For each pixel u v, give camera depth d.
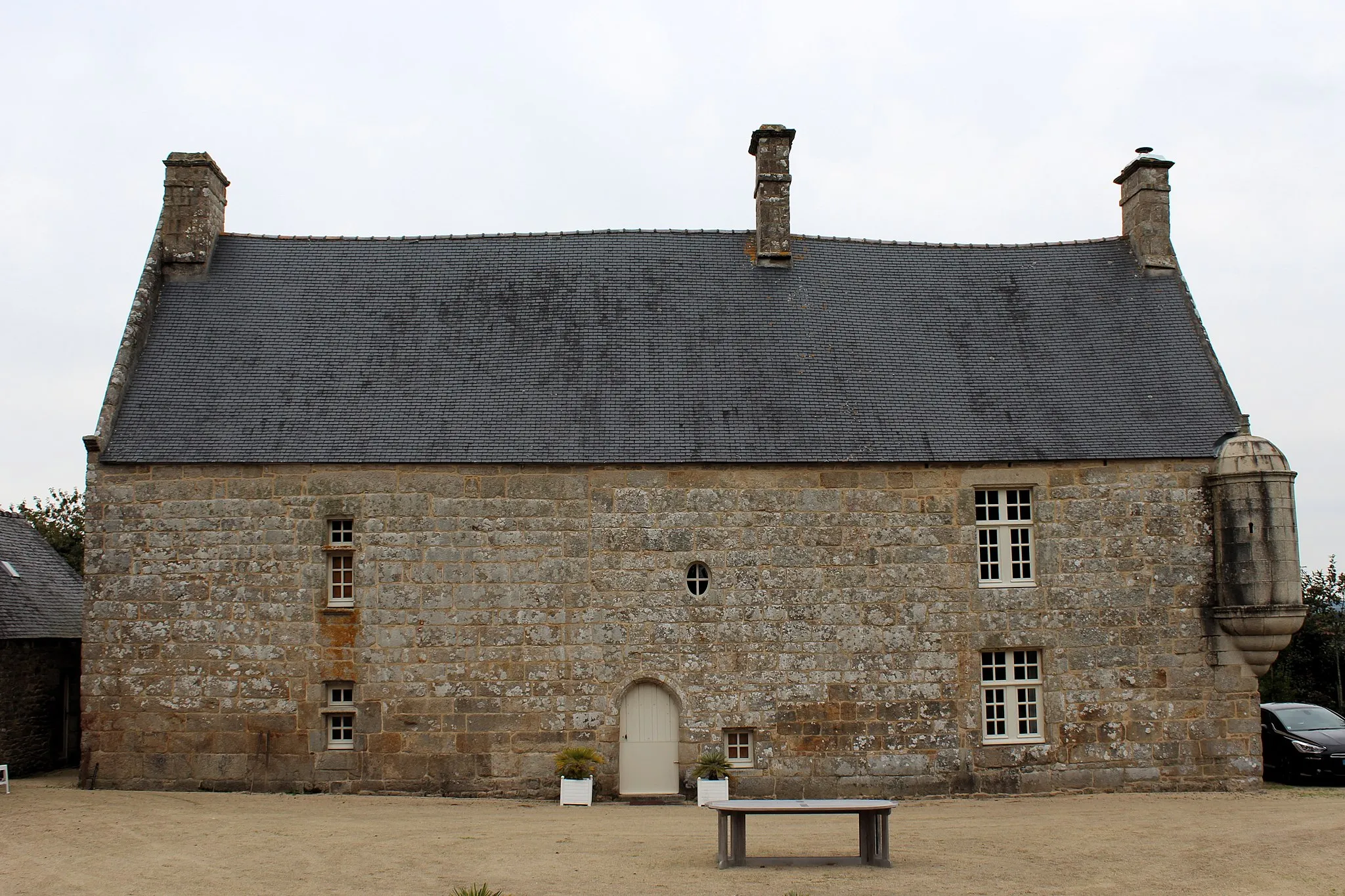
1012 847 12.70
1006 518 18.14
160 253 20.19
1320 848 12.60
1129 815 15.14
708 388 18.81
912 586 17.64
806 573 17.56
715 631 17.33
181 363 18.88
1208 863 11.84
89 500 17.42
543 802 16.56
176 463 17.44
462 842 12.95
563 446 17.67
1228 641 17.81
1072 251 21.91
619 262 20.95
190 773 16.92
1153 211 21.38
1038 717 17.66
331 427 18.00
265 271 20.53
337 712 17.05
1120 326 20.45
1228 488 17.83
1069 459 18.05
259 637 17.14
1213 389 19.27
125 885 10.85
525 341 19.52
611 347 19.41
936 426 18.48
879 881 10.95
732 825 11.79
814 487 17.77
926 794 17.14
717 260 21.11
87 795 16.28
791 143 21.34
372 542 17.33
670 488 17.62
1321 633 29.91
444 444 17.70
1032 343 20.22
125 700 17.05
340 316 19.91
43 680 20.70
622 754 17.08
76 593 23.75
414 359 19.19
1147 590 17.86
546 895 10.38
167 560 17.31
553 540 17.42
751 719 17.17
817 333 19.95
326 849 12.43
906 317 20.52
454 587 17.27
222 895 10.47
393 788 16.86
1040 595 17.75
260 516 17.41
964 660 17.53
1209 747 17.61
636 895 10.36
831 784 17.11
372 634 17.14
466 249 21.19
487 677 17.09
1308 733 18.97
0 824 13.87
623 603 17.34
